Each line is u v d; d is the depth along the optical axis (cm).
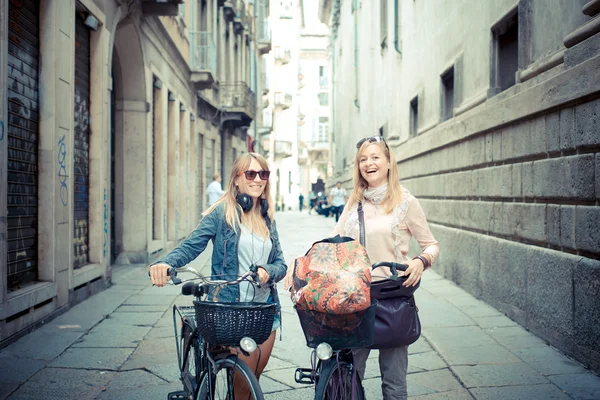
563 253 542
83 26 878
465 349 558
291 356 550
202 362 324
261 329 274
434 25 1162
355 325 267
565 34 585
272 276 306
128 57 1177
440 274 1045
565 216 536
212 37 2047
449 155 982
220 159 2488
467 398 432
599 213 473
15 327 581
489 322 666
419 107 1302
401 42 1542
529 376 475
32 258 670
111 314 720
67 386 455
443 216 1030
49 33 686
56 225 697
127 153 1221
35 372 487
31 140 664
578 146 509
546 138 580
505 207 702
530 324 616
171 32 1497
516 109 648
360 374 325
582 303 496
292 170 5772
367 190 328
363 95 2481
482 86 862
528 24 684
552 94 552
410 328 304
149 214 1254
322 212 3944
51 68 685
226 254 318
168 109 1534
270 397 439
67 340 589
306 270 277
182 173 1698
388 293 302
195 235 320
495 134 739
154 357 536
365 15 2405
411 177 1355
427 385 464
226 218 320
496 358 527
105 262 930
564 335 533
